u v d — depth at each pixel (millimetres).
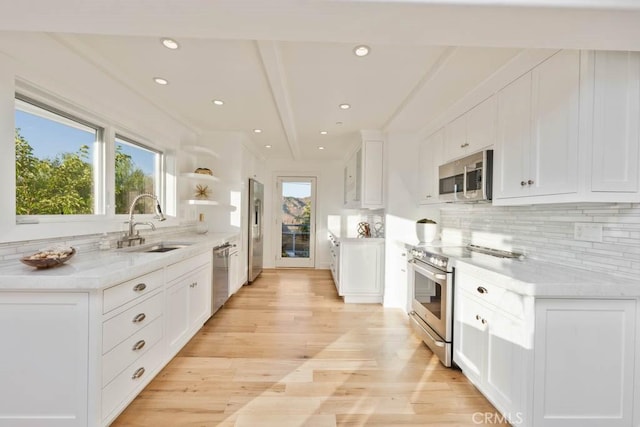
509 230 2445
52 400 1456
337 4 1158
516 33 1341
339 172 6051
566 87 1560
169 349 2209
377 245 3842
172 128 3467
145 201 3189
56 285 1418
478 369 1894
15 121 1783
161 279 2088
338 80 2314
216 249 3213
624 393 1471
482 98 2307
